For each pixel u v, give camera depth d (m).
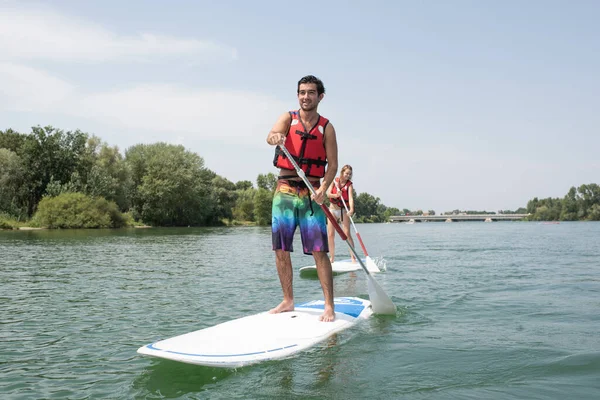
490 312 4.68
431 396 2.52
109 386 2.81
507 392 2.56
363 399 2.50
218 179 79.44
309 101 4.23
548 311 4.72
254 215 71.06
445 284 6.55
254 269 8.79
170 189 49.50
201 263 10.00
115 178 46.84
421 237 23.62
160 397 2.61
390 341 3.62
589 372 2.85
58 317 4.76
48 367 3.20
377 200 131.38
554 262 9.59
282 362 3.14
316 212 4.25
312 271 8.20
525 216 120.19
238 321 3.95
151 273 8.23
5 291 6.38
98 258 11.33
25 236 23.61
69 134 45.91
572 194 110.94
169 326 4.35
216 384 2.78
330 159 4.32
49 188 41.62
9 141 53.00
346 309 4.55
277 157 4.36
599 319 4.34
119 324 4.44
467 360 3.12
